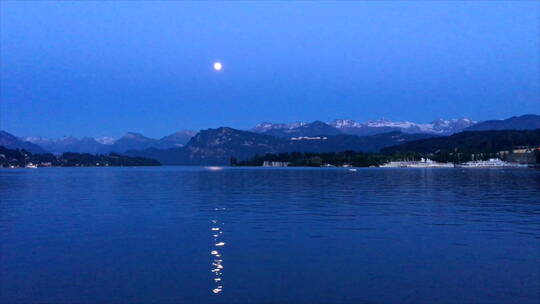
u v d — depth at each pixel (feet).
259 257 112.68
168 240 135.44
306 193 331.77
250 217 189.78
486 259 108.99
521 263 104.94
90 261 108.88
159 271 99.81
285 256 113.50
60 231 152.87
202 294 84.17
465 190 356.79
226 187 417.90
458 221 174.29
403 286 88.22
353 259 110.01
